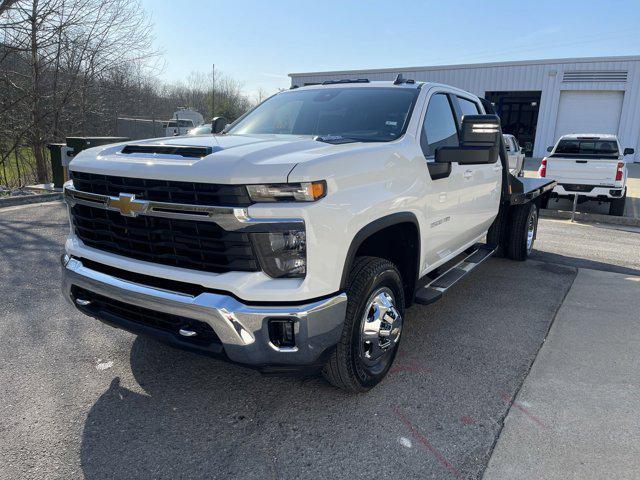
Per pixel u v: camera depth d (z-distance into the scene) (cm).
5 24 1362
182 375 338
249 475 244
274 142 298
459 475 246
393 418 294
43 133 1541
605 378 346
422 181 347
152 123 2408
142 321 287
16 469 244
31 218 838
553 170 1066
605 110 2642
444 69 2944
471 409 304
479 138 339
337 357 290
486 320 452
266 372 260
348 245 267
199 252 255
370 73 3128
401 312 338
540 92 2816
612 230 930
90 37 1566
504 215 622
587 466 254
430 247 379
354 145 301
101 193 292
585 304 499
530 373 352
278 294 243
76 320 421
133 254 282
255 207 240
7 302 456
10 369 339
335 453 262
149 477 241
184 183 252
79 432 274
